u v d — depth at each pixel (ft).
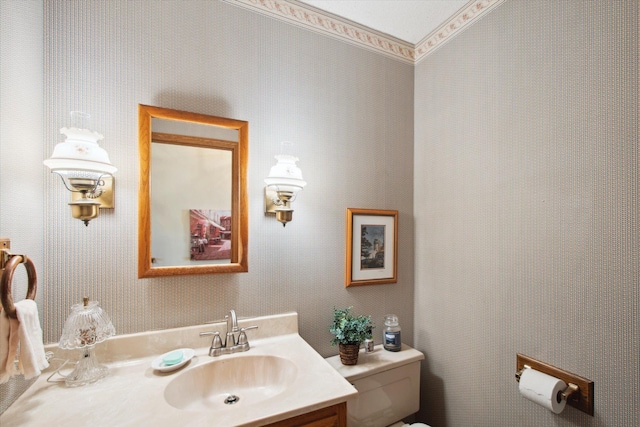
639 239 2.89
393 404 4.56
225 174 4.11
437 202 5.28
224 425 2.43
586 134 3.29
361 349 5.07
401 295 5.61
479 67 4.55
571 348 3.39
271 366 3.73
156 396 2.83
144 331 3.68
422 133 5.64
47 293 3.29
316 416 2.86
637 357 2.89
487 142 4.41
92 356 3.18
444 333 5.08
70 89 3.42
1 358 2.31
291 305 4.57
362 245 5.18
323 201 4.87
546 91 3.68
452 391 4.90
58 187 3.35
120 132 3.63
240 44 4.30
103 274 3.52
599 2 3.20
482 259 4.46
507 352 4.08
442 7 4.82
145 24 3.77
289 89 4.64
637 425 2.89
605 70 3.14
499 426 4.16
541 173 3.72
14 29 2.77
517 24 4.02
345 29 5.12
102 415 2.52
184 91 3.96
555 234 3.56
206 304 4.01
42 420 2.45
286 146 4.29
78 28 3.46
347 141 5.12
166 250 3.79
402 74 5.71
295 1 4.69
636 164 2.92
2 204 2.58
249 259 4.27
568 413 3.41
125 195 3.64
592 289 3.23
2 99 2.60
